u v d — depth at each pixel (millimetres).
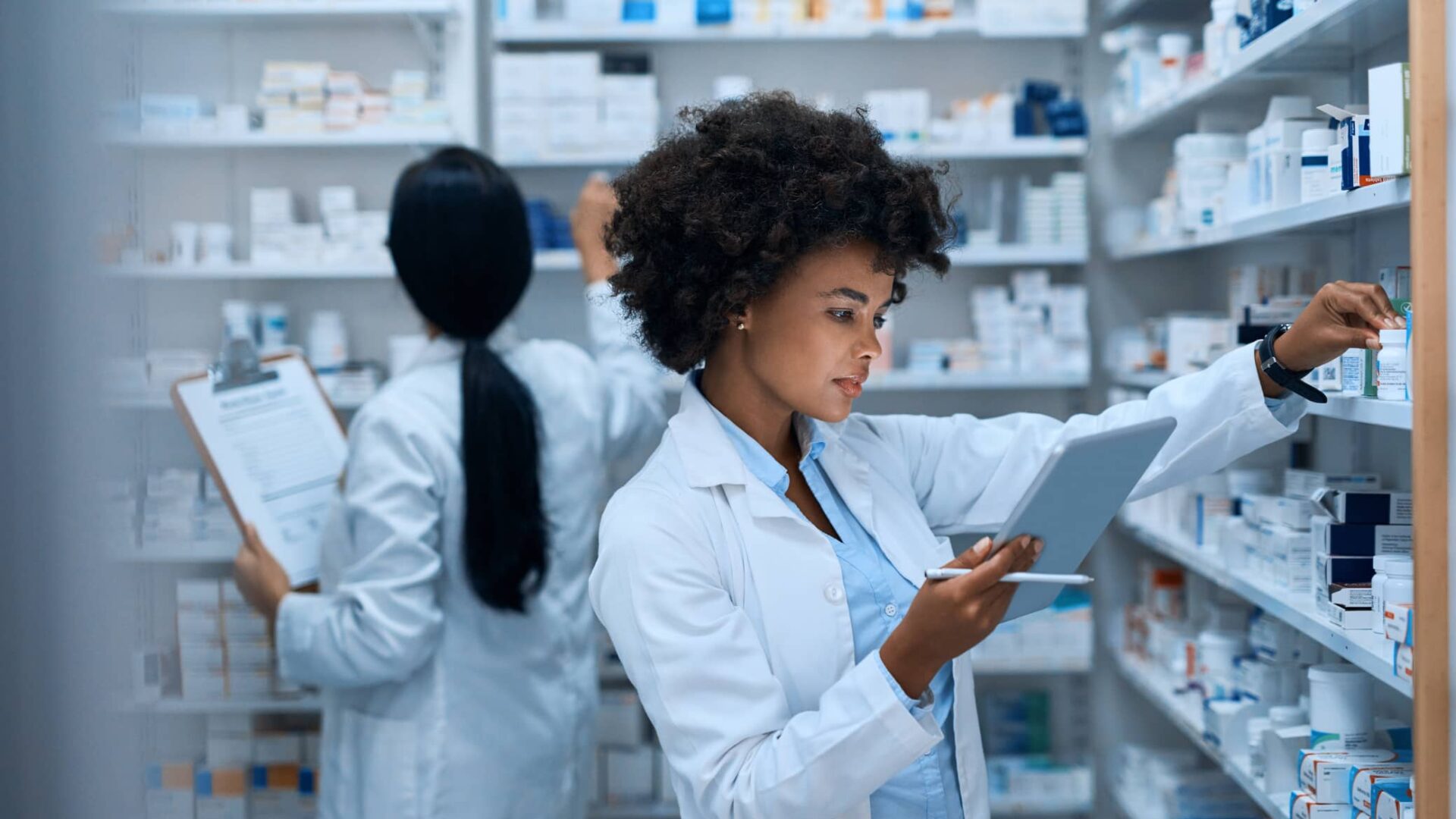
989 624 973
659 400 2461
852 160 1088
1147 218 3324
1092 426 1385
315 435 2227
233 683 2766
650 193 1153
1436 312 1234
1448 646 1252
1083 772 3281
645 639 1109
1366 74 1891
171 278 3080
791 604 1171
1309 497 1880
